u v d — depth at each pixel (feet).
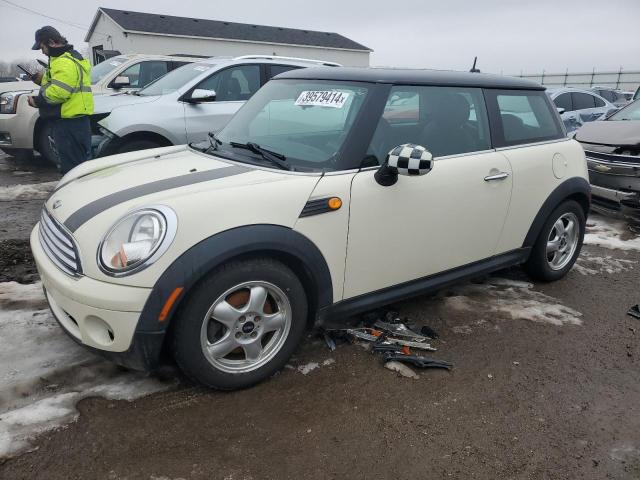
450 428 8.06
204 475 6.89
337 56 110.93
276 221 8.09
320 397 8.59
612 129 20.81
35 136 25.13
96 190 8.77
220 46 96.43
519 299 12.75
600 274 14.80
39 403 7.99
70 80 17.99
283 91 11.25
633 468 7.47
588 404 8.85
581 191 13.14
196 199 7.70
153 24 93.91
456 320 11.48
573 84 116.98
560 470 7.36
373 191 9.13
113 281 7.23
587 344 10.82
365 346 10.18
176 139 20.85
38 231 9.43
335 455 7.38
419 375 9.36
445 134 10.62
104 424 7.66
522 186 11.73
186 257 7.35
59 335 9.91
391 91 9.86
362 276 9.48
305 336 10.42
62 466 6.89
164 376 8.86
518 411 8.56
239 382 8.48
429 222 10.09
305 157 9.29
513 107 12.10
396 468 7.22
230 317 8.04
